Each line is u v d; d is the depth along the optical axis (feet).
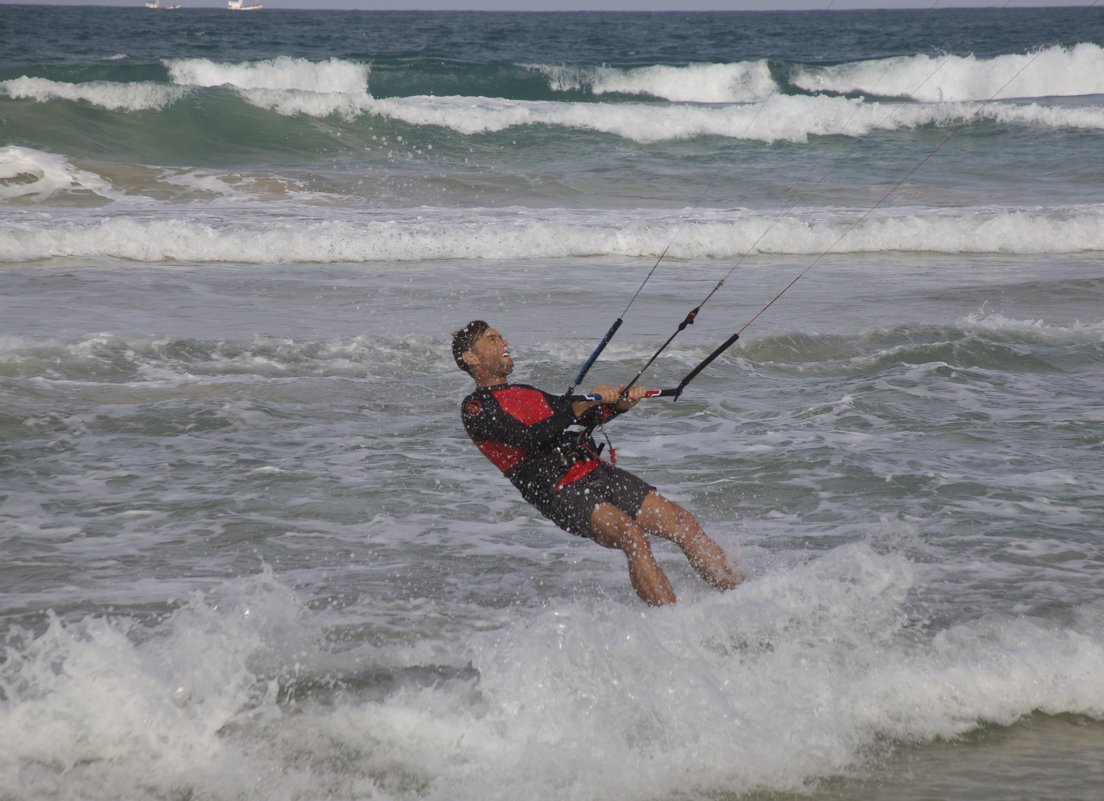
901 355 138.10
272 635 62.34
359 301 167.22
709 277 193.57
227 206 238.48
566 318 157.79
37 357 125.80
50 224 201.77
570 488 67.15
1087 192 284.41
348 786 48.65
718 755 51.24
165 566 73.51
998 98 471.62
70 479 91.09
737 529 81.76
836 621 64.03
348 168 291.17
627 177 289.33
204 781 48.75
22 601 66.90
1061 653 60.59
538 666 55.36
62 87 309.22
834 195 275.59
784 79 465.06
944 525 82.48
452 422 110.63
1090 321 164.35
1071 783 50.65
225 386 120.47
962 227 232.12
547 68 440.86
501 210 245.04
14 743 50.11
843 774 50.96
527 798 47.75
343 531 81.05
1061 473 95.55
